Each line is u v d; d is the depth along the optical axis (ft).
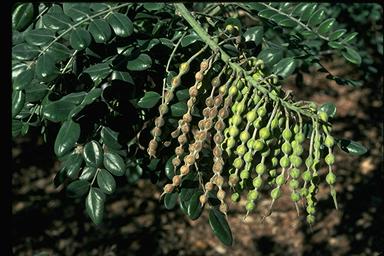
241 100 2.83
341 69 11.34
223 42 2.95
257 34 3.28
